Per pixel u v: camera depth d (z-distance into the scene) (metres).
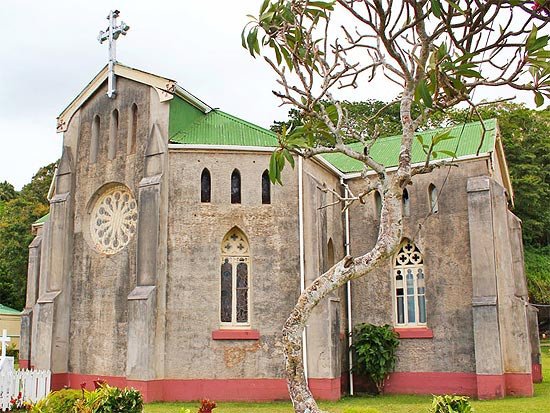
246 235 23.58
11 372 19.30
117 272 24.02
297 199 24.00
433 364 24.69
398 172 10.24
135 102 25.28
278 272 23.33
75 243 25.72
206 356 22.28
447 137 10.47
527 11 9.23
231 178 24.00
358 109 54.66
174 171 23.70
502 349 23.19
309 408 8.94
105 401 12.75
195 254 23.06
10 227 54.56
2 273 58.66
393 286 26.30
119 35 26.28
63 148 27.02
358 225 27.42
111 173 25.31
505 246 24.38
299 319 9.37
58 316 24.75
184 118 25.31
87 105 26.98
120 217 25.17
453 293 24.80
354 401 22.48
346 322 26.31
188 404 21.00
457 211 25.34
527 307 28.56
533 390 24.00
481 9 9.61
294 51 11.46
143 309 21.88
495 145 27.66
